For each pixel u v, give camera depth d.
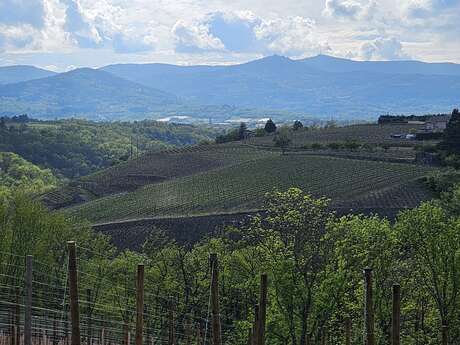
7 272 74.56
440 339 60.16
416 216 60.72
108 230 139.25
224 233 95.38
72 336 28.34
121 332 67.12
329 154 198.38
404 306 61.16
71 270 28.17
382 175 162.62
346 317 56.31
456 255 58.84
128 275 79.62
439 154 171.25
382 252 59.31
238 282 74.75
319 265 58.38
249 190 165.00
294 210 60.12
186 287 74.19
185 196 166.00
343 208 139.75
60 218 84.19
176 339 70.06
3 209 76.62
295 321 59.59
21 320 59.31
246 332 62.66
